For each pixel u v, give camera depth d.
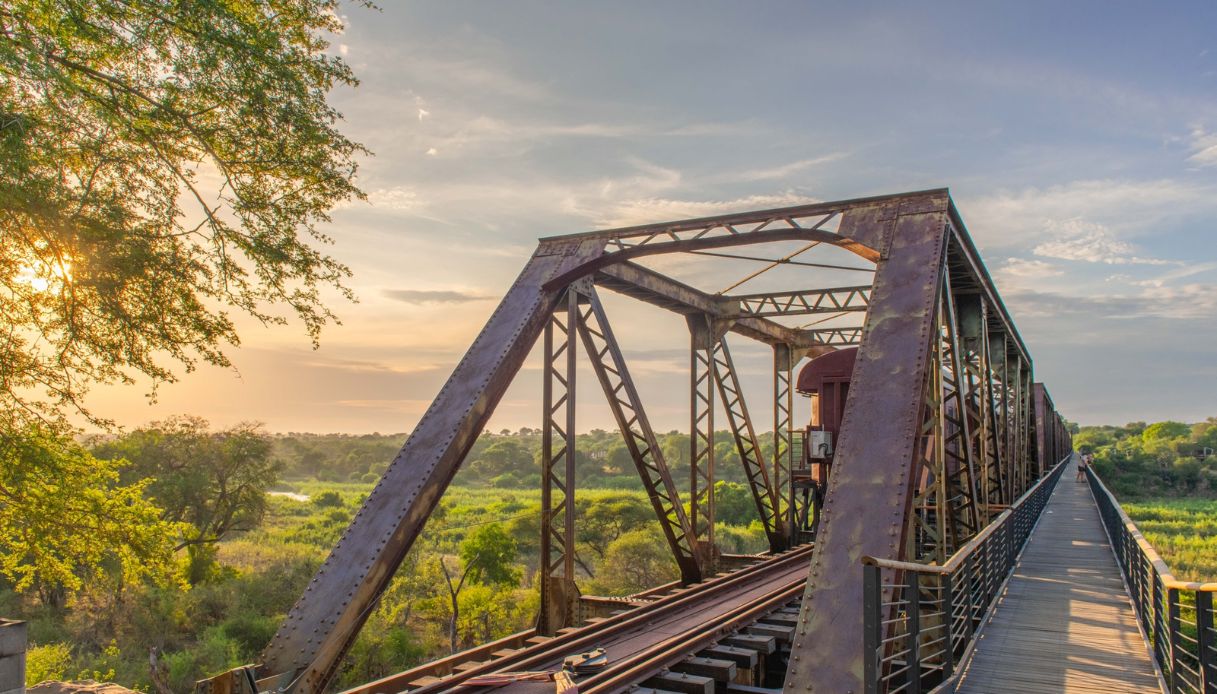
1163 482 106.06
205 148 10.54
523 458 160.38
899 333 9.77
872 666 5.82
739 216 12.18
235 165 10.98
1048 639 10.09
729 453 110.25
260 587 36.03
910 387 9.19
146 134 10.25
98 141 9.78
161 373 11.18
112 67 10.07
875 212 11.25
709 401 18.33
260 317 11.19
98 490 15.00
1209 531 58.25
